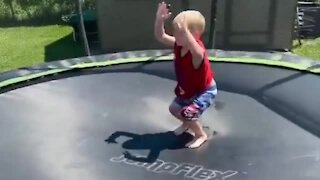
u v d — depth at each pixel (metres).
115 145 2.53
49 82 3.54
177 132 2.62
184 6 8.11
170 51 4.24
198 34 2.28
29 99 3.21
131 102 3.12
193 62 2.30
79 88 3.42
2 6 12.31
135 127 2.75
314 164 2.27
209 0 8.08
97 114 2.95
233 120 2.81
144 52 4.23
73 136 2.66
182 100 2.43
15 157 2.42
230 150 2.44
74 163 2.36
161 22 2.40
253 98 3.14
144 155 2.41
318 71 3.59
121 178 2.22
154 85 3.43
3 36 10.20
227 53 4.14
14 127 2.78
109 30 8.38
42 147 2.54
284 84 3.36
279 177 2.17
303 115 2.85
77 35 9.21
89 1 12.09
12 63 7.82
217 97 3.16
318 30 9.14
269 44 8.36
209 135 2.61
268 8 8.13
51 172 2.28
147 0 8.13
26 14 12.27
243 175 2.20
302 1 10.32
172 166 2.30
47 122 2.85
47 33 10.44
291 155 2.37
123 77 3.63
